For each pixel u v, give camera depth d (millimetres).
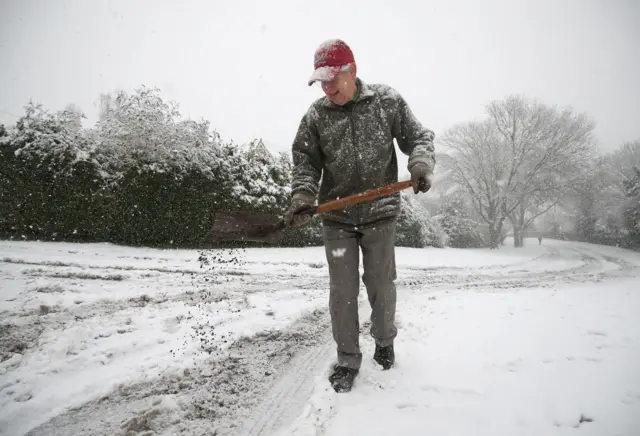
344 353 2533
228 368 2803
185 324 3686
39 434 2010
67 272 5770
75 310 3953
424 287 6602
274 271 7434
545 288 6531
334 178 2631
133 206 9578
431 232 22797
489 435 1850
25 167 9344
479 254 19109
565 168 31531
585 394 2197
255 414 2203
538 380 2412
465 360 2777
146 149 9633
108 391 2432
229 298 4734
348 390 2424
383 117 2553
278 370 2797
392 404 2203
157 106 10008
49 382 2518
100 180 9688
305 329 3773
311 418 2049
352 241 2588
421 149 2504
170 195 9773
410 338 3348
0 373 2615
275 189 12047
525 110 30922
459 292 5992
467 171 32969
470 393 2289
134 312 3963
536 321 3803
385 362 2701
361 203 2543
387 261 2590
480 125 32438
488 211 32188
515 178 32719
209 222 10320
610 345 3018
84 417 2170
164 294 4805
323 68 2359
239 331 3514
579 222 39781
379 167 2568
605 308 4383
